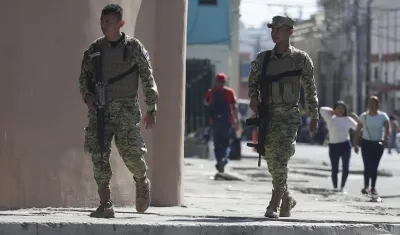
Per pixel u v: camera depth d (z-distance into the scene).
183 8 23.22
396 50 143.38
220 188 33.84
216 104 39.94
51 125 20.52
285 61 19.38
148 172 22.92
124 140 17.73
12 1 20.23
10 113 20.22
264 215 20.16
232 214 21.08
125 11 21.75
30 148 20.34
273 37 19.41
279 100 19.38
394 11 144.25
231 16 78.44
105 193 18.17
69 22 20.66
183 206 23.50
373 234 18.86
